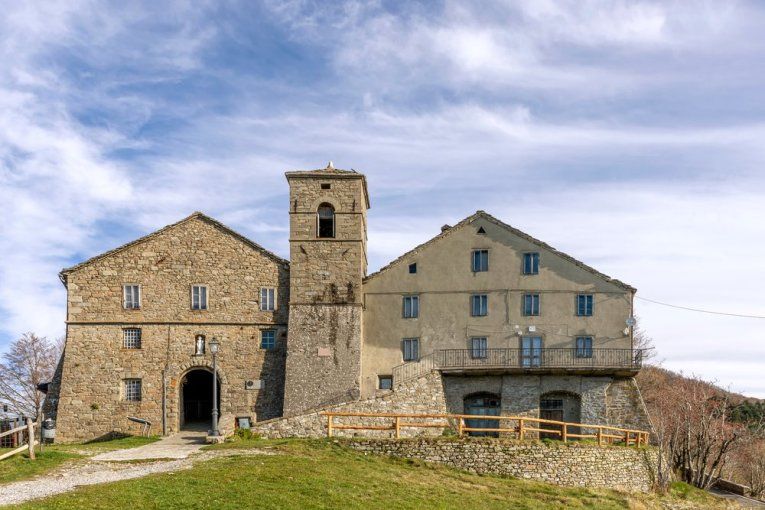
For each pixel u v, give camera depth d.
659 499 35.97
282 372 43.47
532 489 31.89
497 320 44.00
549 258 44.31
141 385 42.84
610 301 43.53
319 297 43.75
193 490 23.31
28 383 64.62
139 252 44.25
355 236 44.47
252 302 44.16
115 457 29.12
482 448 33.56
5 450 29.70
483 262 44.75
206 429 42.81
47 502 20.31
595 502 31.59
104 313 43.50
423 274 44.88
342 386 42.47
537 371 42.31
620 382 43.06
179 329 43.56
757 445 59.00
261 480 25.50
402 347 44.25
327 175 44.84
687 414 48.41
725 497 42.12
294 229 44.53
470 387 43.19
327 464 29.45
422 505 26.09
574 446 35.06
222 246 44.56
